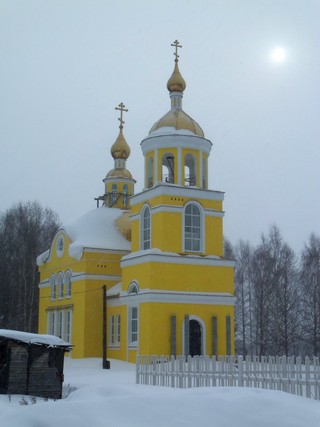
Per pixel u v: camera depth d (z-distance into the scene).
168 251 39.59
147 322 38.22
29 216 77.06
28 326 63.84
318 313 58.09
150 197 41.38
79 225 49.62
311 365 17.11
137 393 13.16
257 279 64.06
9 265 72.25
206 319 39.62
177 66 44.47
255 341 65.06
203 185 42.12
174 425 10.77
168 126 41.91
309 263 63.09
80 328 45.09
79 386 23.09
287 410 11.38
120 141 56.84
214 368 19.30
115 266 46.56
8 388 18.33
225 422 10.93
